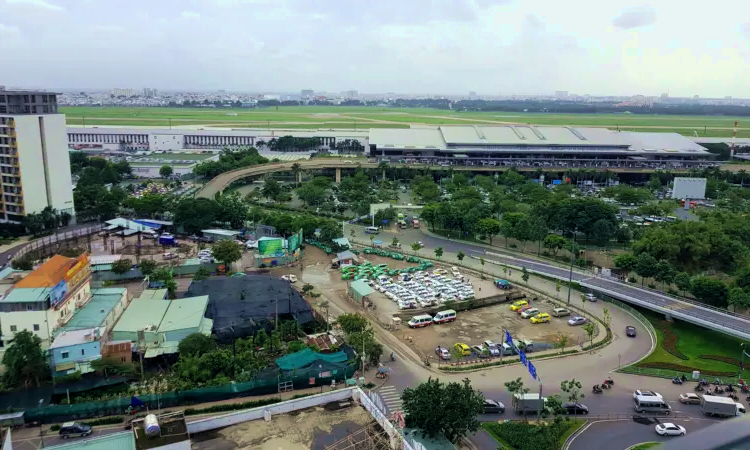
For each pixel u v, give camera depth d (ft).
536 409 343.67
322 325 469.16
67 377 362.12
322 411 241.35
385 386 376.89
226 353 384.68
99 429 319.27
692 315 486.79
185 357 383.04
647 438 323.98
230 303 485.97
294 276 587.27
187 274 596.70
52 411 325.83
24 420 323.37
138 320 428.56
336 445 214.48
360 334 416.46
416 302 531.09
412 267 643.04
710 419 346.54
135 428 210.18
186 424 217.97
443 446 272.92
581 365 417.69
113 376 371.56
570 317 518.78
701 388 383.45
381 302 537.24
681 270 616.80
